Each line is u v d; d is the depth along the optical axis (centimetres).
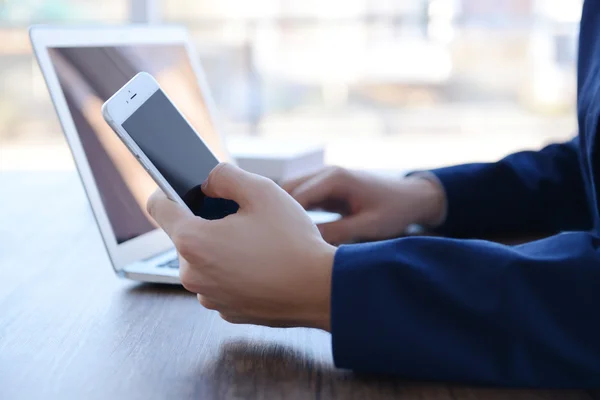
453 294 57
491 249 60
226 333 68
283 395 56
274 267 60
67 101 86
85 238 104
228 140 150
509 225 104
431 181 103
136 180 94
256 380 58
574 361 57
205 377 59
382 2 476
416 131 544
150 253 92
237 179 63
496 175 104
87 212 121
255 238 60
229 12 399
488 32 507
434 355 56
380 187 99
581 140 80
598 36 81
